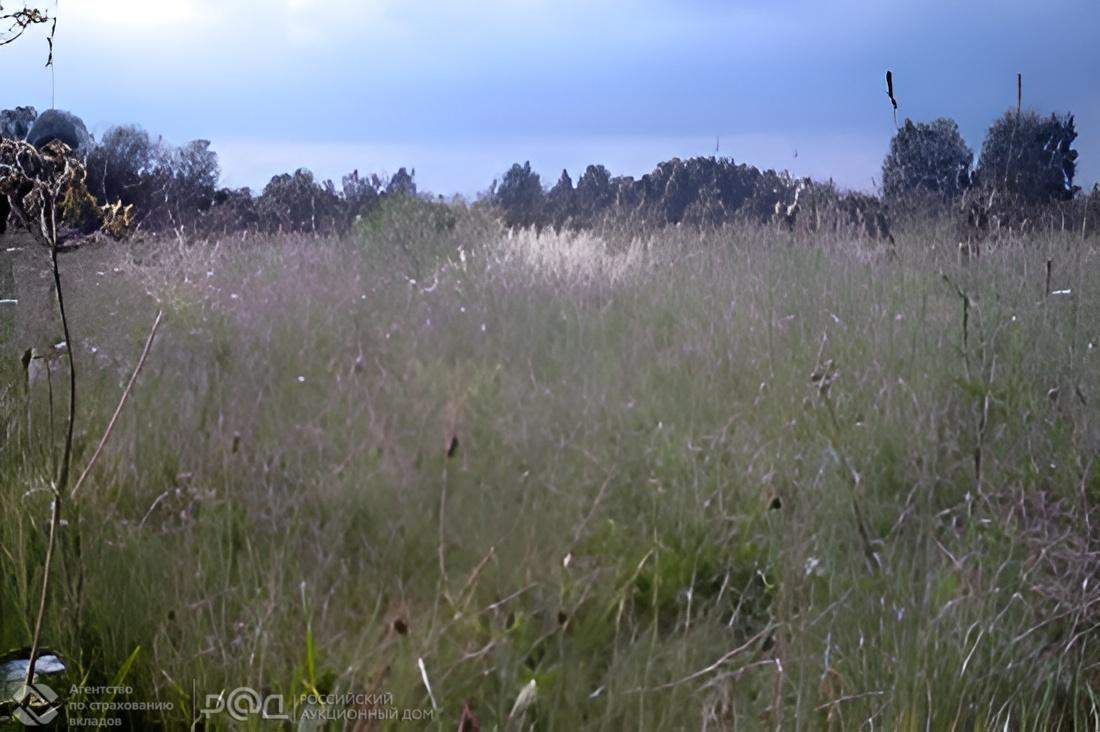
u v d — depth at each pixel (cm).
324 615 230
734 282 646
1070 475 328
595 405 398
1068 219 866
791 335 514
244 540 282
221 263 754
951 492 333
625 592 256
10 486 299
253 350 493
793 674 215
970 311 489
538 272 711
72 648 220
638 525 301
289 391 421
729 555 290
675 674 215
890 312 526
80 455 324
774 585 267
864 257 704
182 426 368
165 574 248
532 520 285
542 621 241
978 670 218
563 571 259
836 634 232
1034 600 255
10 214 227
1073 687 224
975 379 400
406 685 201
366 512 301
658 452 357
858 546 281
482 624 238
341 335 526
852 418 396
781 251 766
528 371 464
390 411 379
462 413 371
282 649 215
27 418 344
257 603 233
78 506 281
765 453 354
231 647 218
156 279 601
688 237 912
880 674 214
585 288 661
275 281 682
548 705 206
